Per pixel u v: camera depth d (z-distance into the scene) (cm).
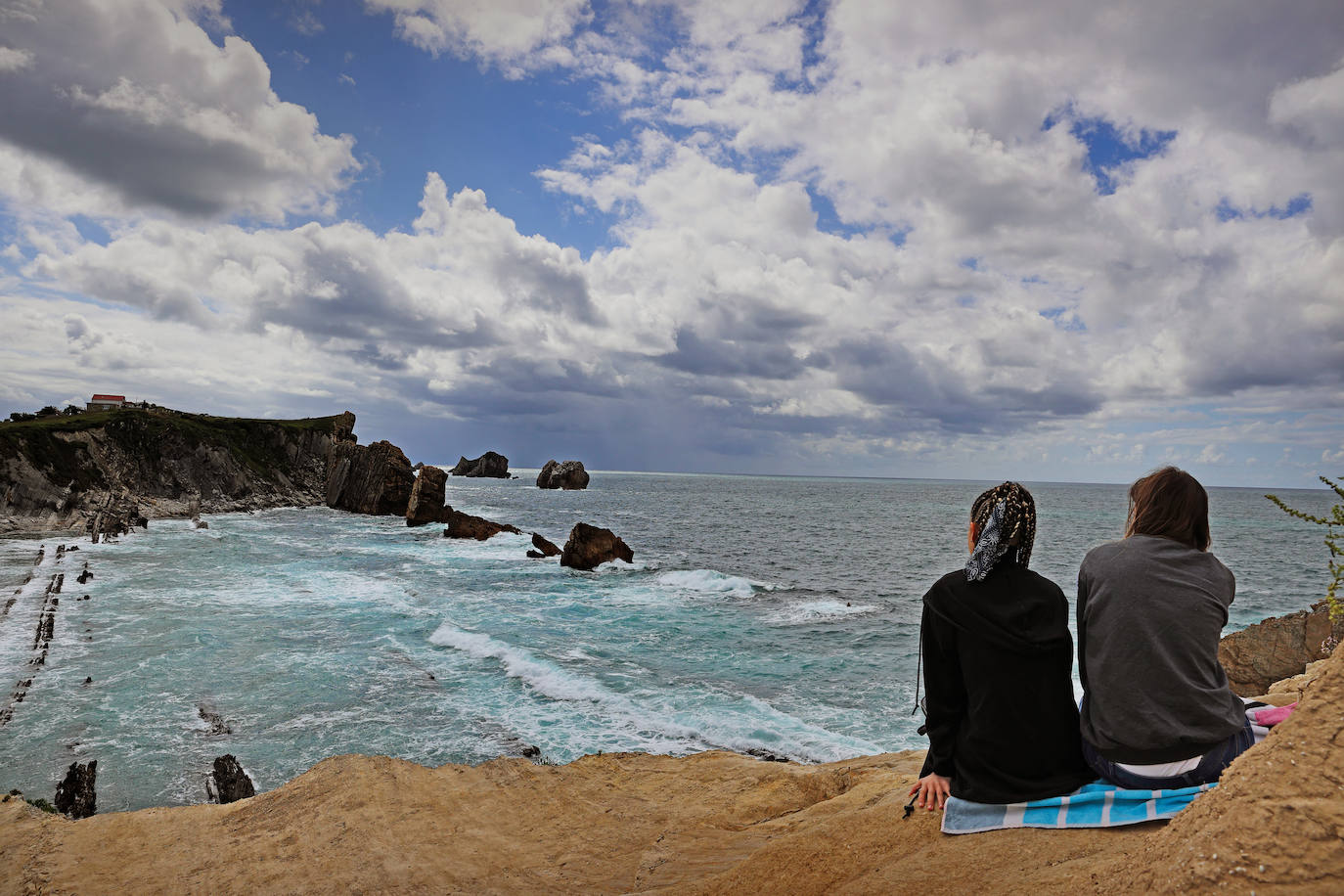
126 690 1523
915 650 1958
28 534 4247
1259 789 192
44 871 488
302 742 1269
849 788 588
